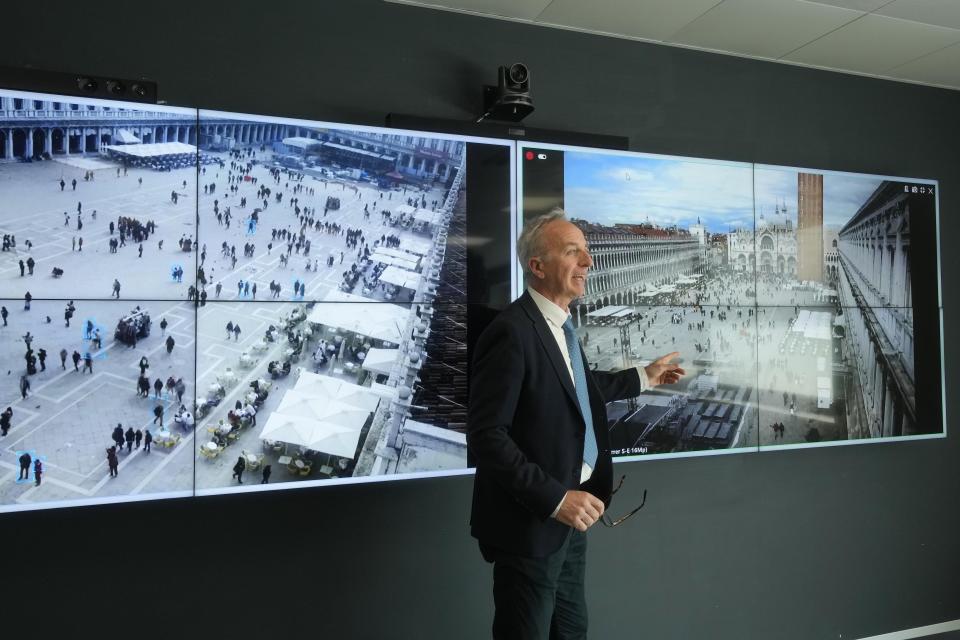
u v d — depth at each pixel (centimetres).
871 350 277
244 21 216
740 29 258
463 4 237
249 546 212
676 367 199
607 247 241
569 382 159
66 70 197
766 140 286
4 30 192
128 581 201
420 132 222
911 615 298
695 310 252
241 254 201
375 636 224
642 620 255
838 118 300
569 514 141
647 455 244
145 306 192
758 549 274
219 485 197
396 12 234
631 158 247
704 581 265
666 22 251
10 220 179
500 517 154
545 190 236
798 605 279
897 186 286
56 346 183
